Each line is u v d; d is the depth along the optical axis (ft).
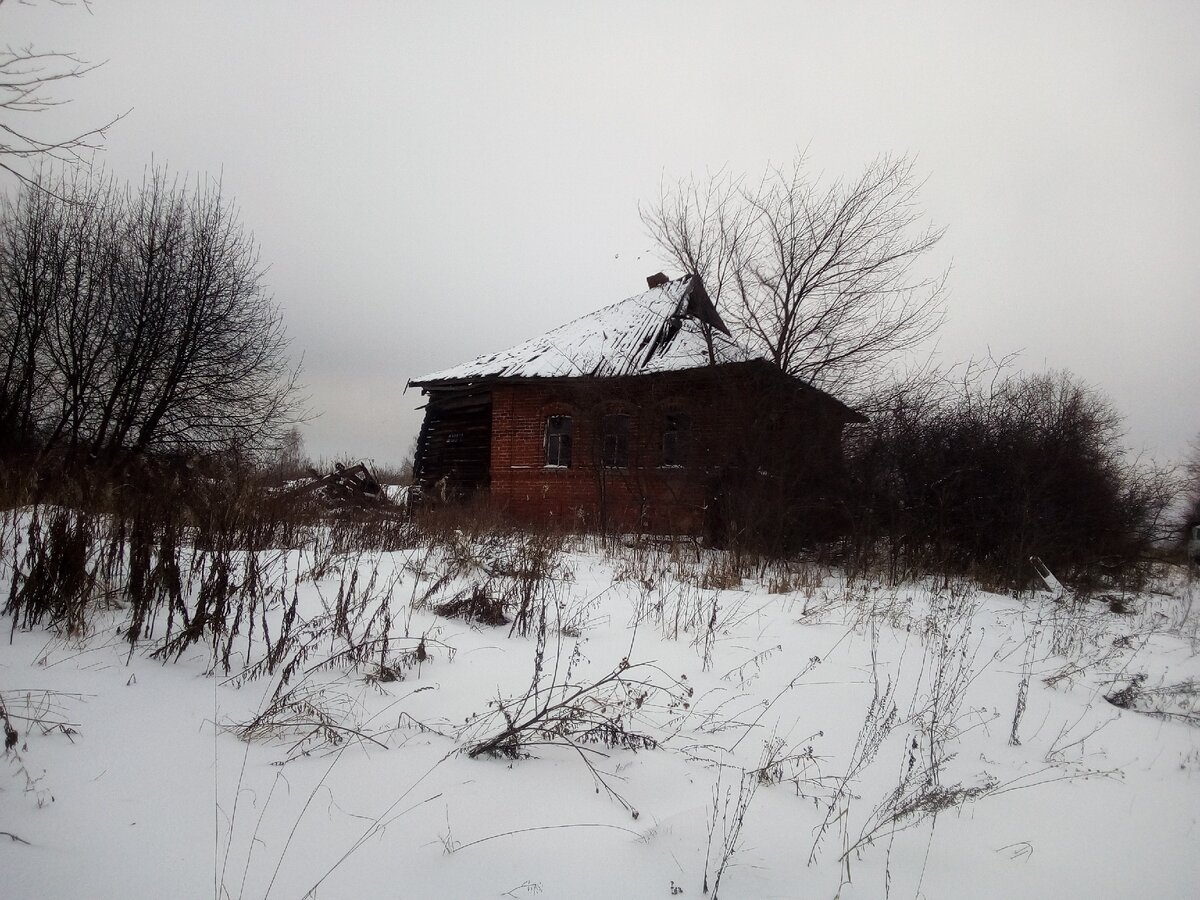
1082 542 42.75
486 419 63.98
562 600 22.57
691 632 19.97
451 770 10.02
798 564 39.37
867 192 47.70
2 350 50.14
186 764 9.23
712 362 46.52
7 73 12.44
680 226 50.88
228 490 21.56
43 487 21.22
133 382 53.36
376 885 7.16
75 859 6.88
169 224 54.75
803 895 7.95
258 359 58.90
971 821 10.41
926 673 18.07
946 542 39.73
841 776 11.46
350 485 41.88
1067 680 18.92
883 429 42.47
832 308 47.47
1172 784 12.48
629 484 50.72
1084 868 9.29
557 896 7.34
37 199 49.32
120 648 13.24
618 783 10.30
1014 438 41.73
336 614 15.60
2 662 11.67
